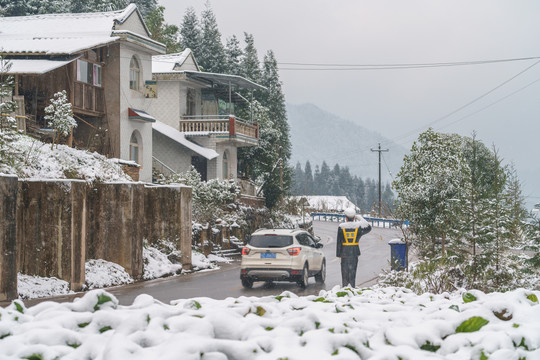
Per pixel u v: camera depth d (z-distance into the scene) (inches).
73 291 629.6
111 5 2358.5
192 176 1375.5
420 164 808.9
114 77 1254.3
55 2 2202.3
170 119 1637.6
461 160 798.5
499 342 110.6
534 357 108.7
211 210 1284.4
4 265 530.9
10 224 537.3
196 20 2834.6
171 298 575.2
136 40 1267.2
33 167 728.3
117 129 1247.5
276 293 629.3
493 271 492.1
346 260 570.9
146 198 887.1
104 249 755.4
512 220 500.1
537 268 482.6
